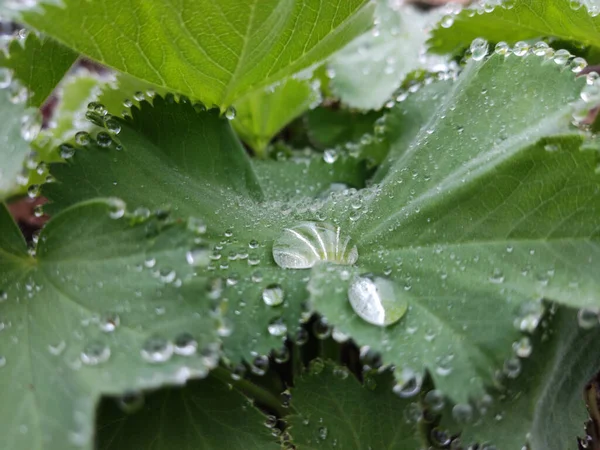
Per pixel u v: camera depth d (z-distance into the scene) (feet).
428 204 0.22
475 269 0.20
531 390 0.21
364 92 0.39
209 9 0.21
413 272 0.21
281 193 0.30
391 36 0.41
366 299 0.19
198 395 0.22
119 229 0.18
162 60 0.24
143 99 0.26
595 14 0.25
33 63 0.23
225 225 0.23
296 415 0.22
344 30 0.25
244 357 0.19
